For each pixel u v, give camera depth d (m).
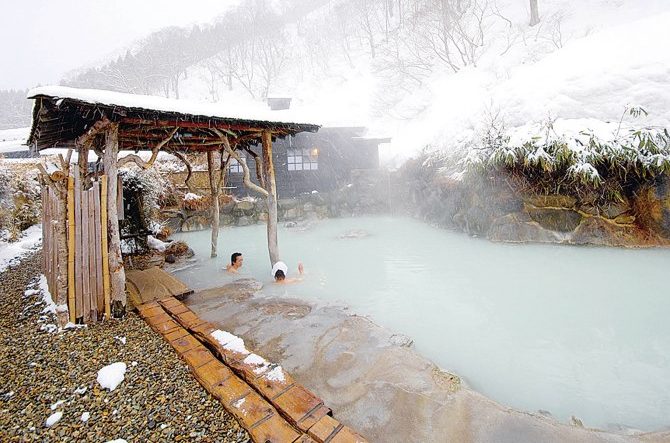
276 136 6.46
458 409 2.30
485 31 21.22
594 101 7.85
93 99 3.39
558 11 18.70
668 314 4.37
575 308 4.73
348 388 2.60
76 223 3.66
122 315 3.92
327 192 14.56
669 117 6.82
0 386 2.51
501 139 8.14
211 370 2.69
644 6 16.16
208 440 1.99
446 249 8.23
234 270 6.63
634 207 6.68
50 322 3.67
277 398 2.35
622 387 3.07
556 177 7.25
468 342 3.95
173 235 11.18
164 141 4.55
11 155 16.48
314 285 5.99
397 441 2.08
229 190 14.26
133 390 2.47
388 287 5.89
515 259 6.98
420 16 21.05
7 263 6.74
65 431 2.07
